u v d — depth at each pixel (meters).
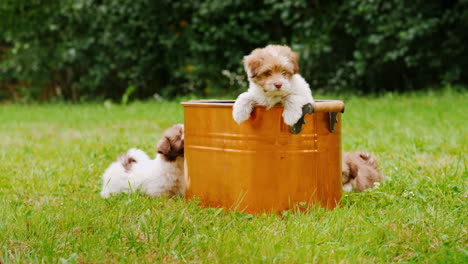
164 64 8.04
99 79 7.90
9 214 2.90
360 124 4.77
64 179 3.39
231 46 7.51
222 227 2.77
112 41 7.70
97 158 3.74
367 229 2.73
